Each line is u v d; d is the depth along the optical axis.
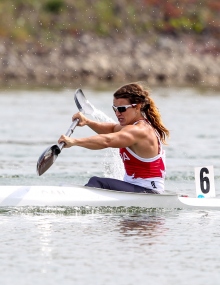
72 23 148.12
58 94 99.38
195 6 161.38
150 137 30.75
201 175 33.09
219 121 70.25
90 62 135.00
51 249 25.27
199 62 143.38
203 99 94.81
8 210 30.77
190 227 28.83
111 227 28.58
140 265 23.56
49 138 58.41
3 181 39.62
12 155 49.88
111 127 32.28
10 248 25.38
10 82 122.12
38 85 116.69
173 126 66.25
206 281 22.11
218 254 24.92
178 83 131.50
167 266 23.50
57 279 22.09
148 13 156.50
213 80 138.38
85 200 31.20
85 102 34.06
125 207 31.38
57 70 131.38
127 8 155.88
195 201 32.44
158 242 26.41
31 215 30.42
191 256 24.67
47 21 146.75
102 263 23.69
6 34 138.88
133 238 26.91
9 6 147.38
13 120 69.38
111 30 149.38
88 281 21.94
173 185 39.34
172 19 156.38
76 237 26.95
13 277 22.25
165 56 143.12
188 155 50.41
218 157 49.53
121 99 30.58
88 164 46.44
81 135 60.09
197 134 61.25
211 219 30.34
